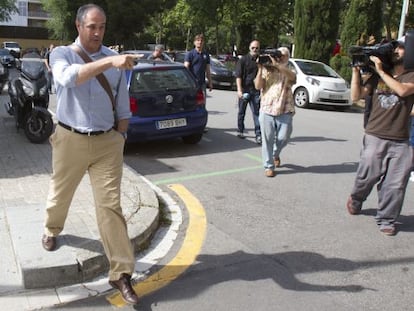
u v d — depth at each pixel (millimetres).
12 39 73000
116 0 38406
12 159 7074
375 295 3680
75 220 4484
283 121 6922
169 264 4094
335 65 18953
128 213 4773
